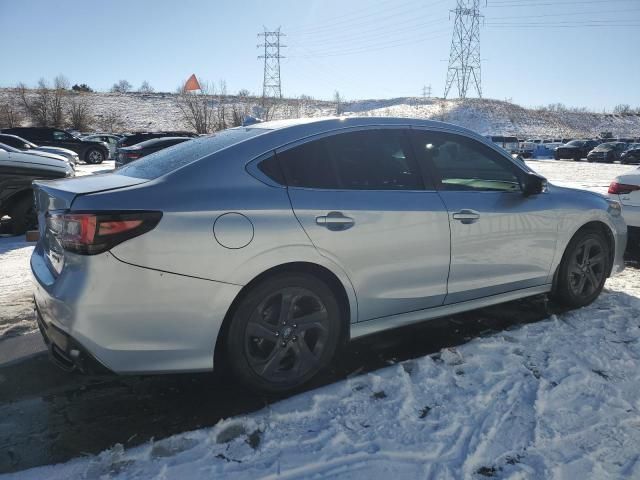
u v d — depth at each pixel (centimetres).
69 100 6931
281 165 292
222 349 283
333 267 294
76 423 271
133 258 246
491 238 356
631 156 3070
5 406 288
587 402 285
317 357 302
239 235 265
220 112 5688
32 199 779
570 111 9000
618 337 370
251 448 248
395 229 312
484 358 338
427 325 400
